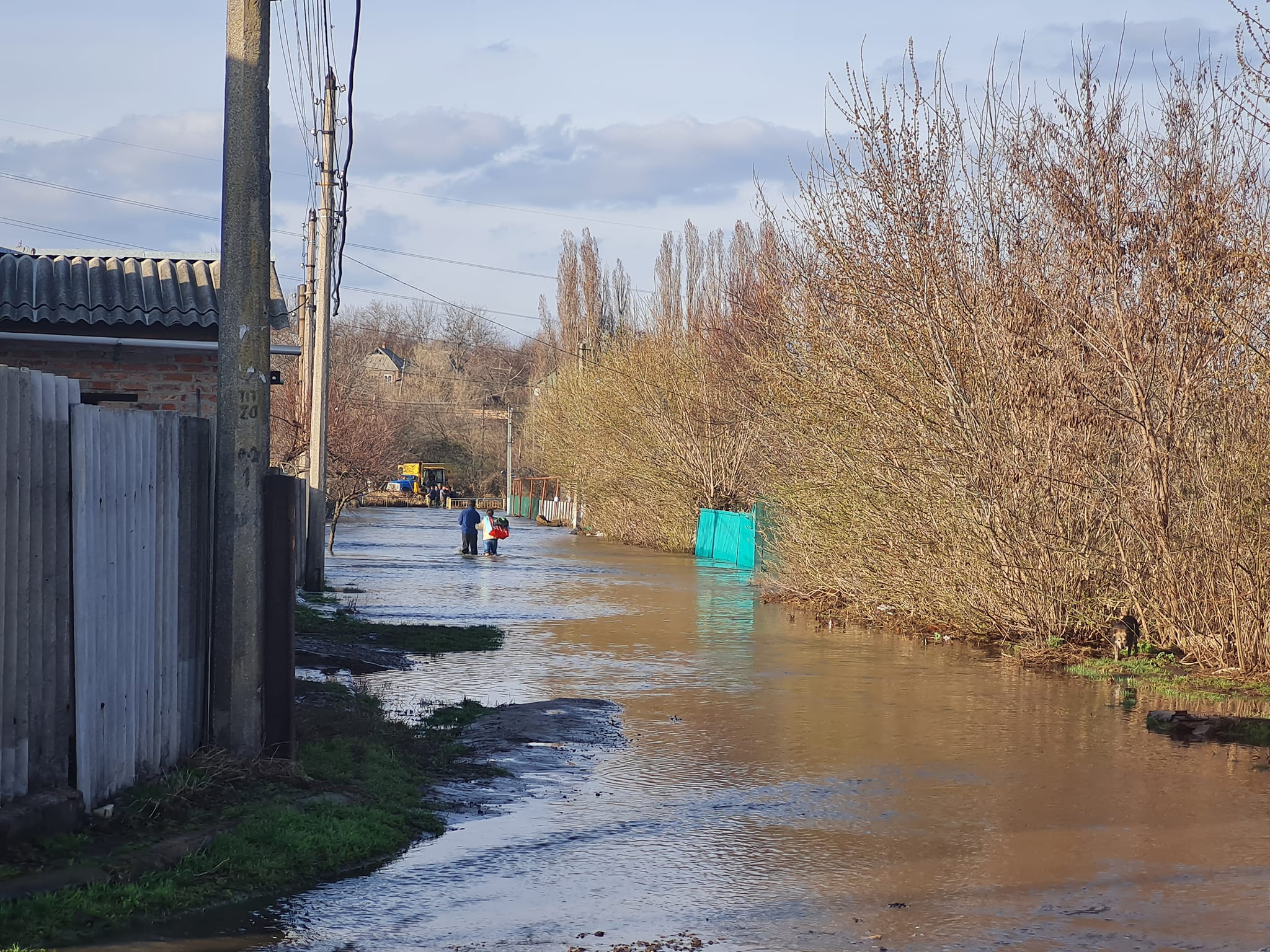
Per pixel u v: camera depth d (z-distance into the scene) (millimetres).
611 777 10352
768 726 12633
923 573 20812
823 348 22906
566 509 73500
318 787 9016
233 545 9109
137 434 8188
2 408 6754
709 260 64375
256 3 9117
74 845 7066
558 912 6875
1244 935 6516
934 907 6992
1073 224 18719
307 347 38812
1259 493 16219
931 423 20484
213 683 9156
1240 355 16703
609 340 61625
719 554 42188
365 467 58719
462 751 11211
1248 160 17250
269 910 6773
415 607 24375
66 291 16953
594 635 20250
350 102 17656
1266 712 13594
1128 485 17984
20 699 6996
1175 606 17188
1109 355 18078
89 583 7508
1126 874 7629
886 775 10453
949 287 20297
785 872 7680
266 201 9266
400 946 6262
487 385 139750
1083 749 11555
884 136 21203
